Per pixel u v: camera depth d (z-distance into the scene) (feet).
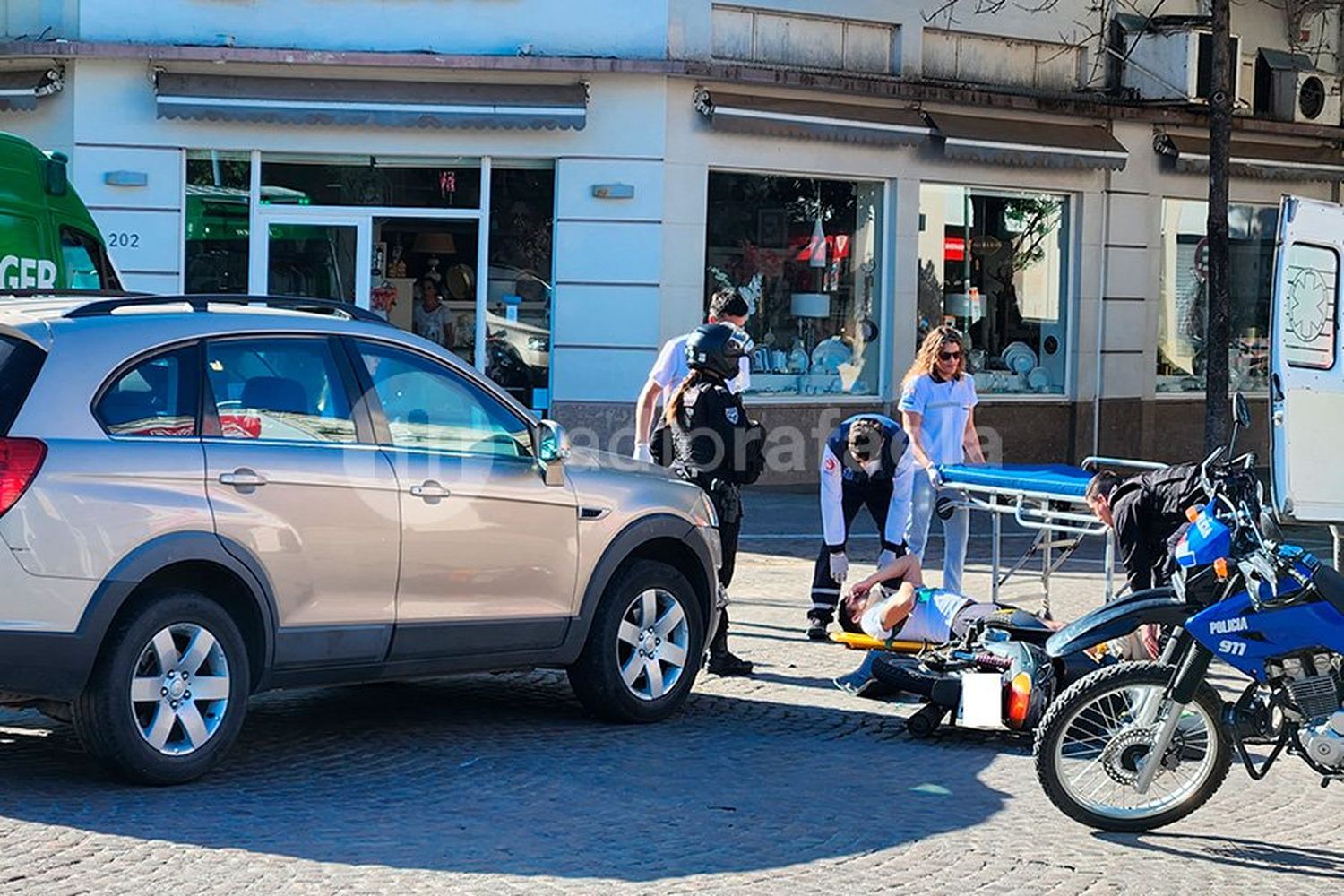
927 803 24.86
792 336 66.64
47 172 40.16
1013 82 70.44
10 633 22.52
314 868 20.74
